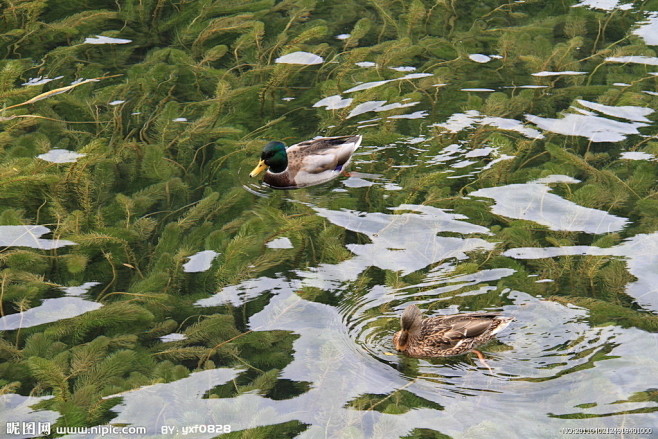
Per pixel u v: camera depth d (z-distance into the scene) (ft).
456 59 63.31
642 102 56.59
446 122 55.62
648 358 33.99
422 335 35.86
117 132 55.16
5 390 33.06
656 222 44.16
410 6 68.33
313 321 37.78
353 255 42.78
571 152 51.55
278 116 57.62
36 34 68.03
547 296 38.45
